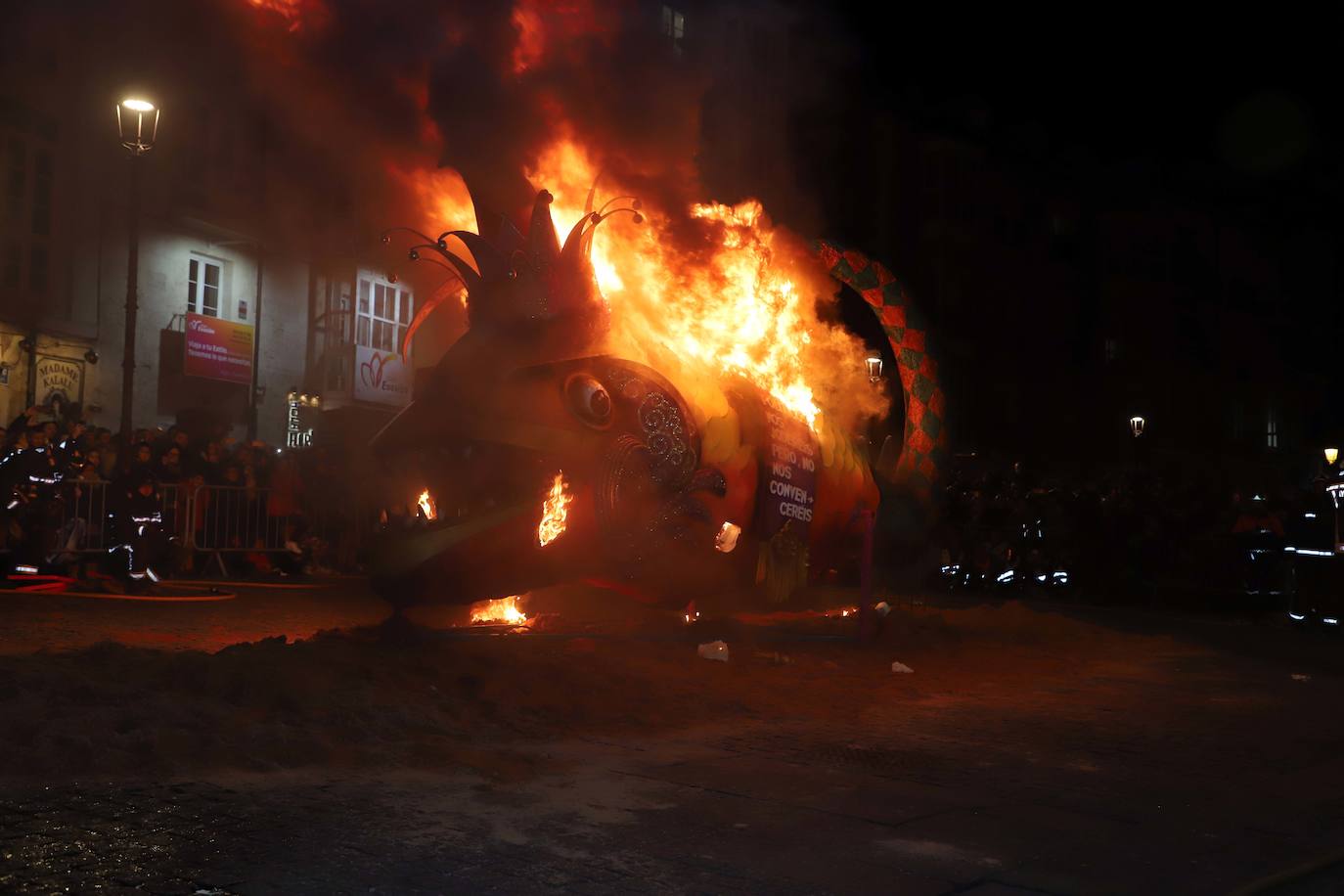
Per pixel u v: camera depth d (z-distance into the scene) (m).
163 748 4.92
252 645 7.15
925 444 11.27
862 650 8.98
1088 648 10.27
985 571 18.81
